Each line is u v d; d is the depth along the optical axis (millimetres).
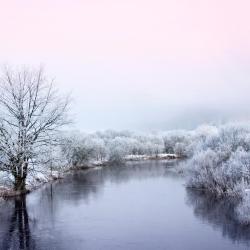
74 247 14219
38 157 27672
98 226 17391
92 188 30734
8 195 25797
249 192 20391
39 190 29578
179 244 14375
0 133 26031
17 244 14688
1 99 26203
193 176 29938
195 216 19000
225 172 24984
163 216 19250
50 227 17312
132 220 18500
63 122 28297
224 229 16312
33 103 26938
